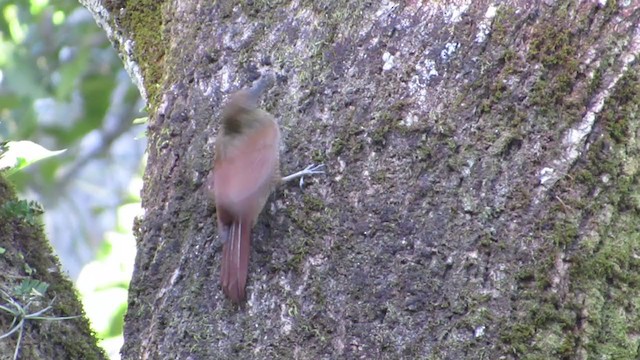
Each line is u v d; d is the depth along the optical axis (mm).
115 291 14898
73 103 16766
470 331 6000
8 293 6383
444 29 6645
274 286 6387
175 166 7070
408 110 6520
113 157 19000
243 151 6570
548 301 6016
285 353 6203
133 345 6723
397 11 6809
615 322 6059
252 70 7094
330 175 6551
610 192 6250
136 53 8102
